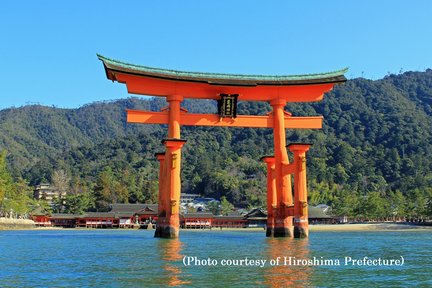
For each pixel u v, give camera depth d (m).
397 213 130.88
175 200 43.97
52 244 40.88
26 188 159.75
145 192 150.50
